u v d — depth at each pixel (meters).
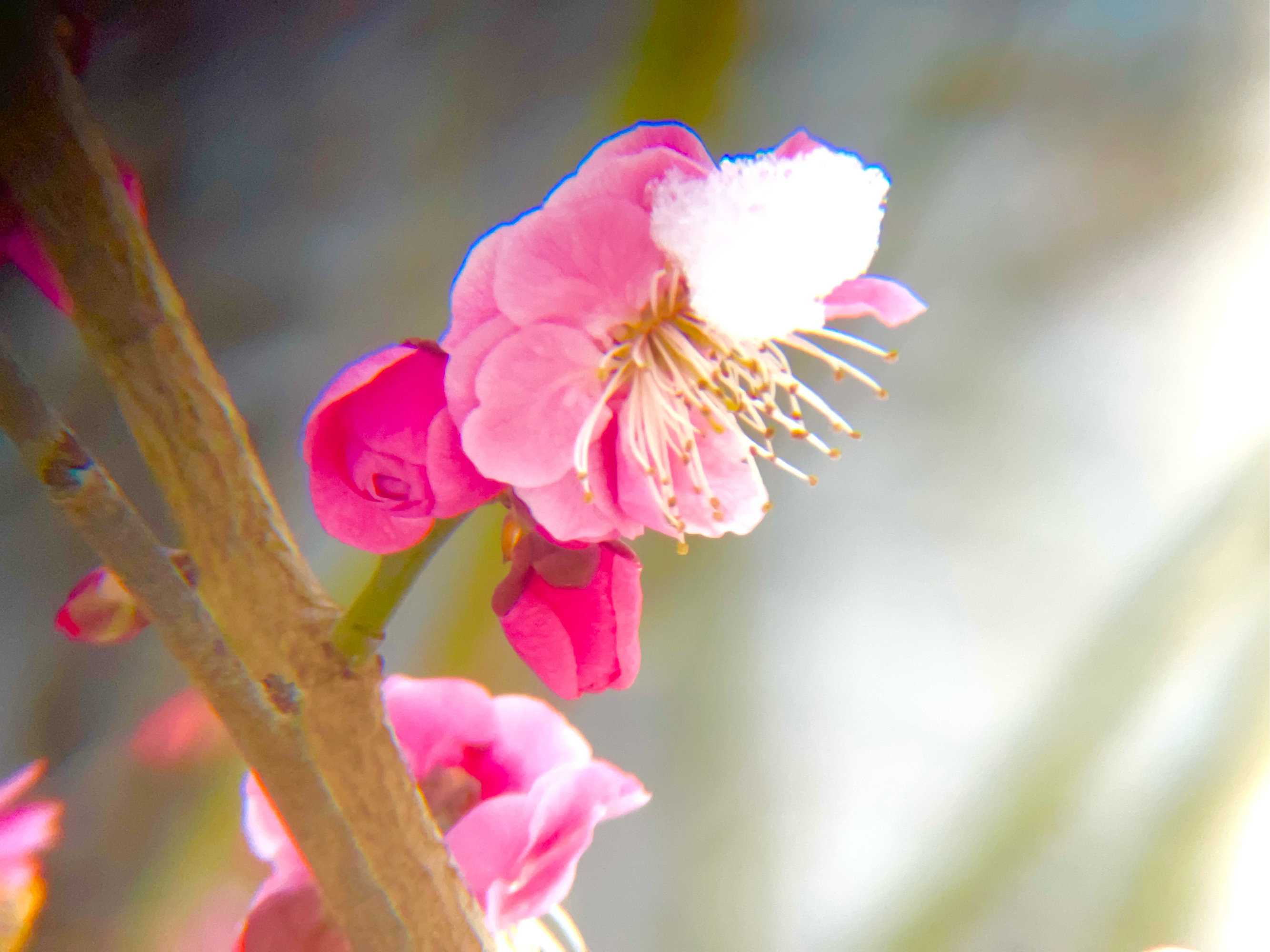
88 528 0.24
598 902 0.50
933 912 0.35
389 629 0.44
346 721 0.25
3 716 0.47
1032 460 0.55
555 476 0.25
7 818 0.28
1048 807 0.34
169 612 0.24
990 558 0.54
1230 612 0.35
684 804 0.51
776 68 0.54
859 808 0.50
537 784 0.26
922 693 0.52
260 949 0.25
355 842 0.25
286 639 0.25
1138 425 0.54
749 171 0.25
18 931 0.28
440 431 0.25
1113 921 0.38
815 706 0.52
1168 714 0.36
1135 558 0.46
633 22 0.50
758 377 0.26
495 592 0.25
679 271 0.25
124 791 0.41
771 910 0.49
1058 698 0.36
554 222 0.25
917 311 0.25
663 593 0.51
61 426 0.24
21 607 0.51
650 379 0.25
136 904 0.38
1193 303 0.55
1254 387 0.52
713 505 0.25
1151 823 0.37
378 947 0.25
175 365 0.24
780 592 0.54
